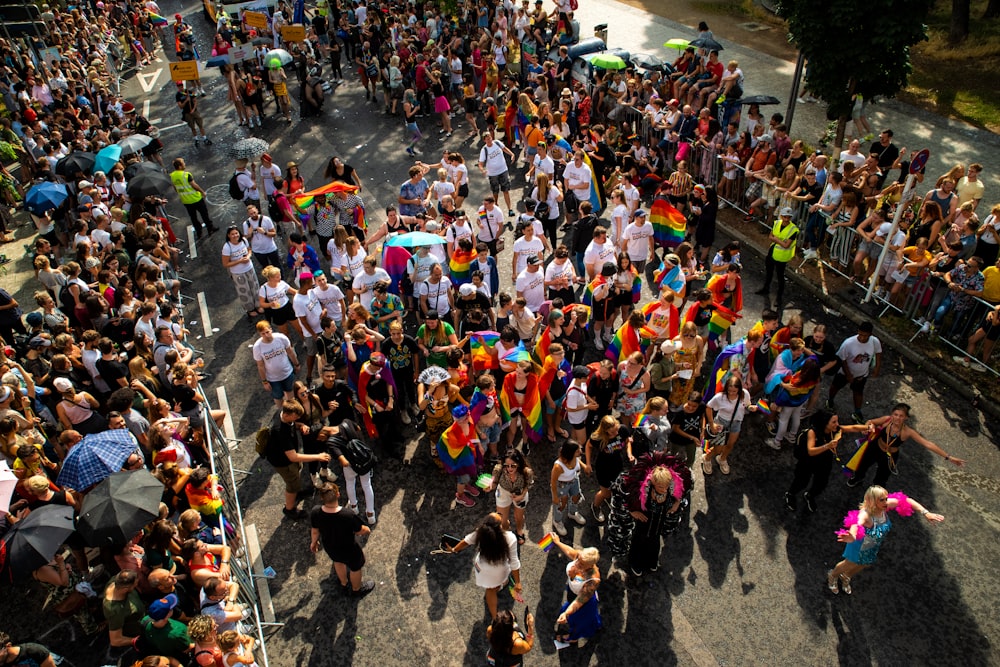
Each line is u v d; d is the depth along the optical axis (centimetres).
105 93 2208
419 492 957
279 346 1030
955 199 1218
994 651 742
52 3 3094
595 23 2870
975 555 841
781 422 979
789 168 1375
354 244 1193
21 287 1530
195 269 1506
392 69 2089
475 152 1927
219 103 2428
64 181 1571
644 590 815
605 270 1072
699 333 1109
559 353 935
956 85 2084
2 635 623
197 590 716
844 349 984
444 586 832
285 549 888
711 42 1875
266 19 2467
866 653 744
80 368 1019
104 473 774
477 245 1163
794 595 804
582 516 906
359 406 990
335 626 792
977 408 1043
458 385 978
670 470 767
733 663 739
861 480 941
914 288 1167
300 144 2055
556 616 789
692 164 1647
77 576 841
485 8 2581
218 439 977
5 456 848
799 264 1367
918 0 1451
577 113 1866
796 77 1628
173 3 3909
